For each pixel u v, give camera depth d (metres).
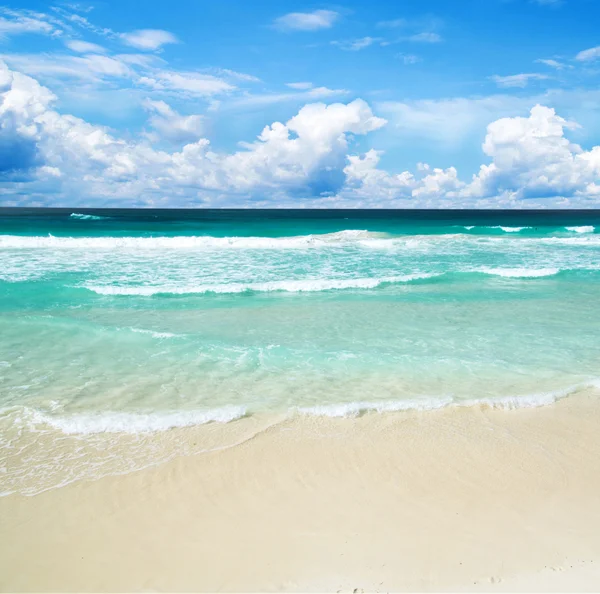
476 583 3.35
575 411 6.27
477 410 6.24
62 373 7.42
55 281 14.40
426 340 9.34
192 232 34.78
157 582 3.38
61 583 3.37
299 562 3.56
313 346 8.88
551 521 4.07
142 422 5.79
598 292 14.04
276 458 5.07
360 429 5.72
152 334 9.41
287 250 22.94
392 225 48.19
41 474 4.72
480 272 16.72
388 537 3.84
